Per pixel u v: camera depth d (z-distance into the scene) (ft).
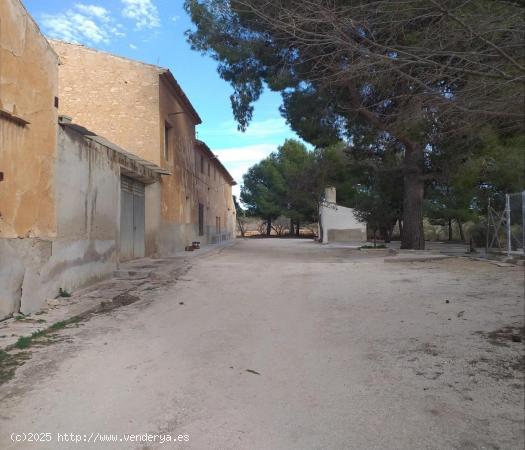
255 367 17.24
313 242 128.77
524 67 15.11
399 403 14.26
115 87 56.08
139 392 14.67
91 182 35.35
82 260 33.58
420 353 19.19
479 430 12.68
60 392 14.56
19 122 24.88
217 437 11.93
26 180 25.59
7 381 15.47
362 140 64.03
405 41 17.10
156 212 57.21
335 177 125.49
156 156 56.08
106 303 29.07
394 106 23.44
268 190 184.96
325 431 12.39
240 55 47.34
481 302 29.07
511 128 20.13
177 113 64.39
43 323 23.24
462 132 20.30
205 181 96.32
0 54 23.03
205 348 19.61
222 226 128.88
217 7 31.07
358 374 16.69
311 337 21.50
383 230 115.34
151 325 23.76
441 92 17.60
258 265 51.21
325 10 16.11
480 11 15.62
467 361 18.21
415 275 41.83
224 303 29.71
